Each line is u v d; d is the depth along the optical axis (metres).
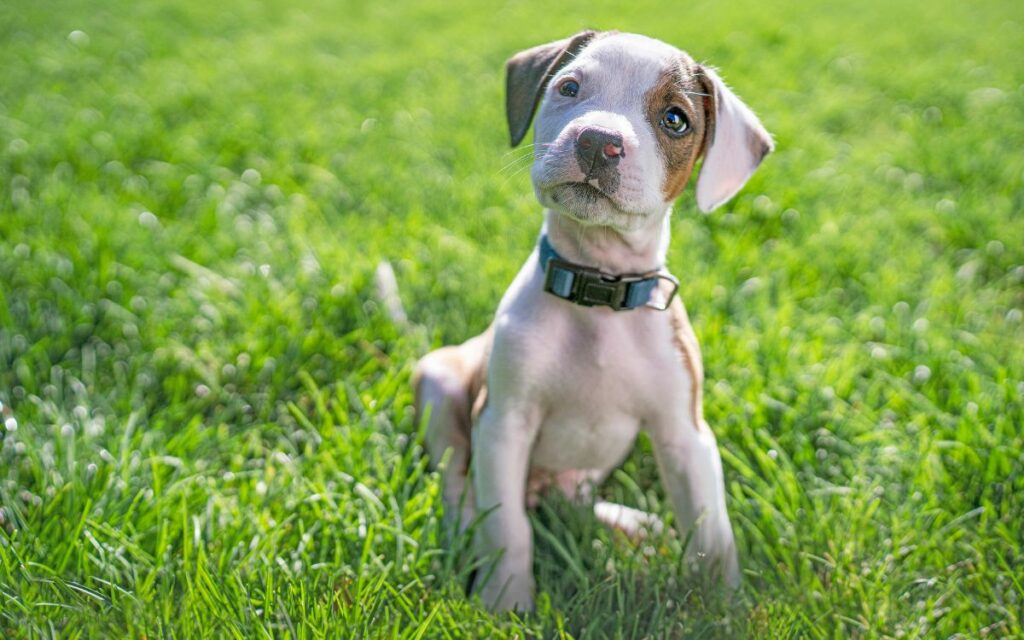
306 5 2.95
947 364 1.06
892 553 0.89
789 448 1.00
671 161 0.84
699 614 0.83
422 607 0.80
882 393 1.06
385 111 1.84
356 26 2.69
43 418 0.99
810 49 2.32
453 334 1.13
